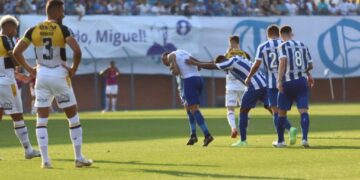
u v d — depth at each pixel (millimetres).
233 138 35719
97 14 79125
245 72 31500
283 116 30031
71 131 23938
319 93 87812
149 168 23312
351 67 87812
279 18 85562
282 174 21344
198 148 30078
